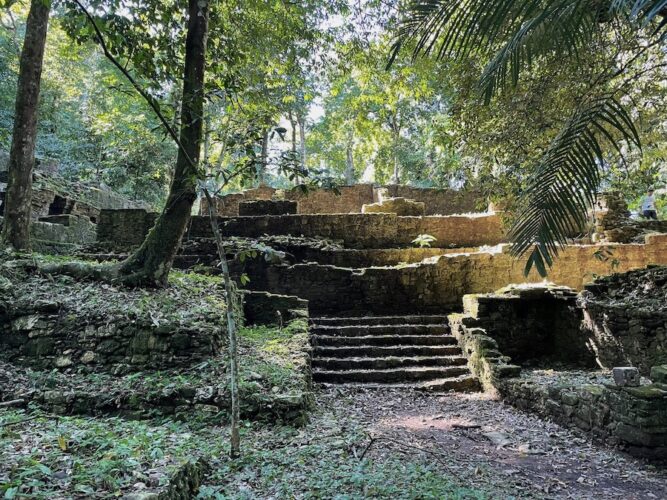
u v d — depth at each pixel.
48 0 4.46
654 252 10.94
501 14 3.00
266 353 7.02
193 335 6.16
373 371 8.25
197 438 4.46
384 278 10.91
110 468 2.80
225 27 9.01
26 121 8.15
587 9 3.19
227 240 11.79
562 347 9.49
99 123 17.66
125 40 5.80
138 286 7.28
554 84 6.37
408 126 21.47
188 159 4.42
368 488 3.46
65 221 12.15
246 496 3.19
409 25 3.56
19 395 5.22
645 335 7.70
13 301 6.37
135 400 5.23
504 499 3.62
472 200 17.22
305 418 5.35
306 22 9.88
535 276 10.95
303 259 11.80
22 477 2.49
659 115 7.23
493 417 6.51
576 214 3.45
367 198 17.50
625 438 4.96
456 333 9.42
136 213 12.30
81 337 6.14
